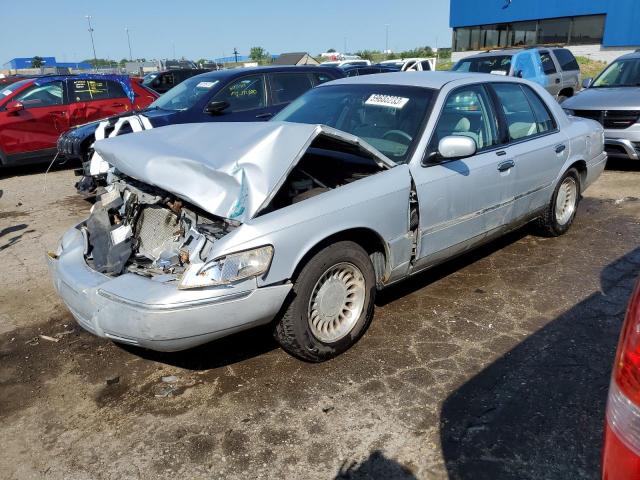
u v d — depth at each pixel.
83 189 6.90
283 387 3.20
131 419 2.98
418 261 3.84
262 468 2.59
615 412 1.55
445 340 3.65
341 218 3.22
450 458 2.60
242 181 2.98
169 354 3.62
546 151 4.85
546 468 2.52
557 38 29.09
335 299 3.38
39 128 9.91
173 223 3.42
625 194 7.20
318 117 4.45
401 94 4.18
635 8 25.52
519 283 4.51
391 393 3.10
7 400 3.20
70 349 3.75
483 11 31.62
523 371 3.27
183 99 8.12
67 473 2.62
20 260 5.55
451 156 3.64
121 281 3.03
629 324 1.60
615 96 8.23
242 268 2.85
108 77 10.83
